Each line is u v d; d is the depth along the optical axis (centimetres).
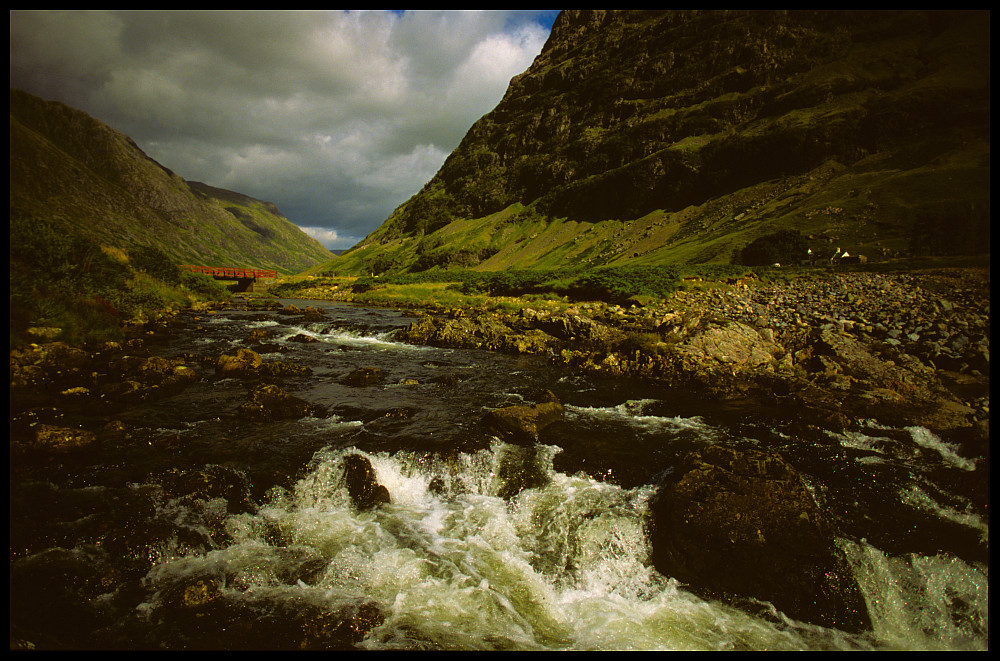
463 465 1002
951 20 17262
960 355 1648
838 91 15288
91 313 2075
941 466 970
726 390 1548
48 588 602
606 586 727
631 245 13325
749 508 758
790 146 13150
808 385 1462
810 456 1029
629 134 18775
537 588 707
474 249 17562
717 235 11081
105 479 859
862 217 8444
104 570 643
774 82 17962
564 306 3741
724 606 680
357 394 1515
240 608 616
